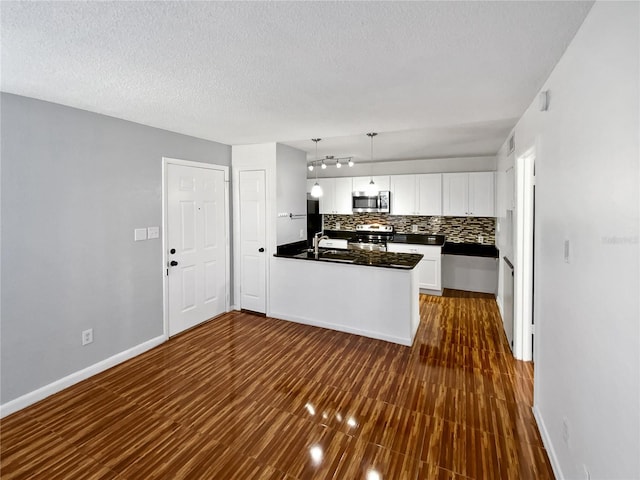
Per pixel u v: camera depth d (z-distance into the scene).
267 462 1.87
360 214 6.62
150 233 3.34
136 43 1.61
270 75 2.02
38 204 2.46
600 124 1.23
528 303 3.05
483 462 1.85
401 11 1.34
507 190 3.76
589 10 1.33
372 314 3.66
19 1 1.25
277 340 3.58
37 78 2.04
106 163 2.91
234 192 4.43
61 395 2.54
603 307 1.20
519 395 2.51
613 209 1.12
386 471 1.80
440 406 2.38
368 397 2.50
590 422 1.32
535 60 1.79
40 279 2.48
